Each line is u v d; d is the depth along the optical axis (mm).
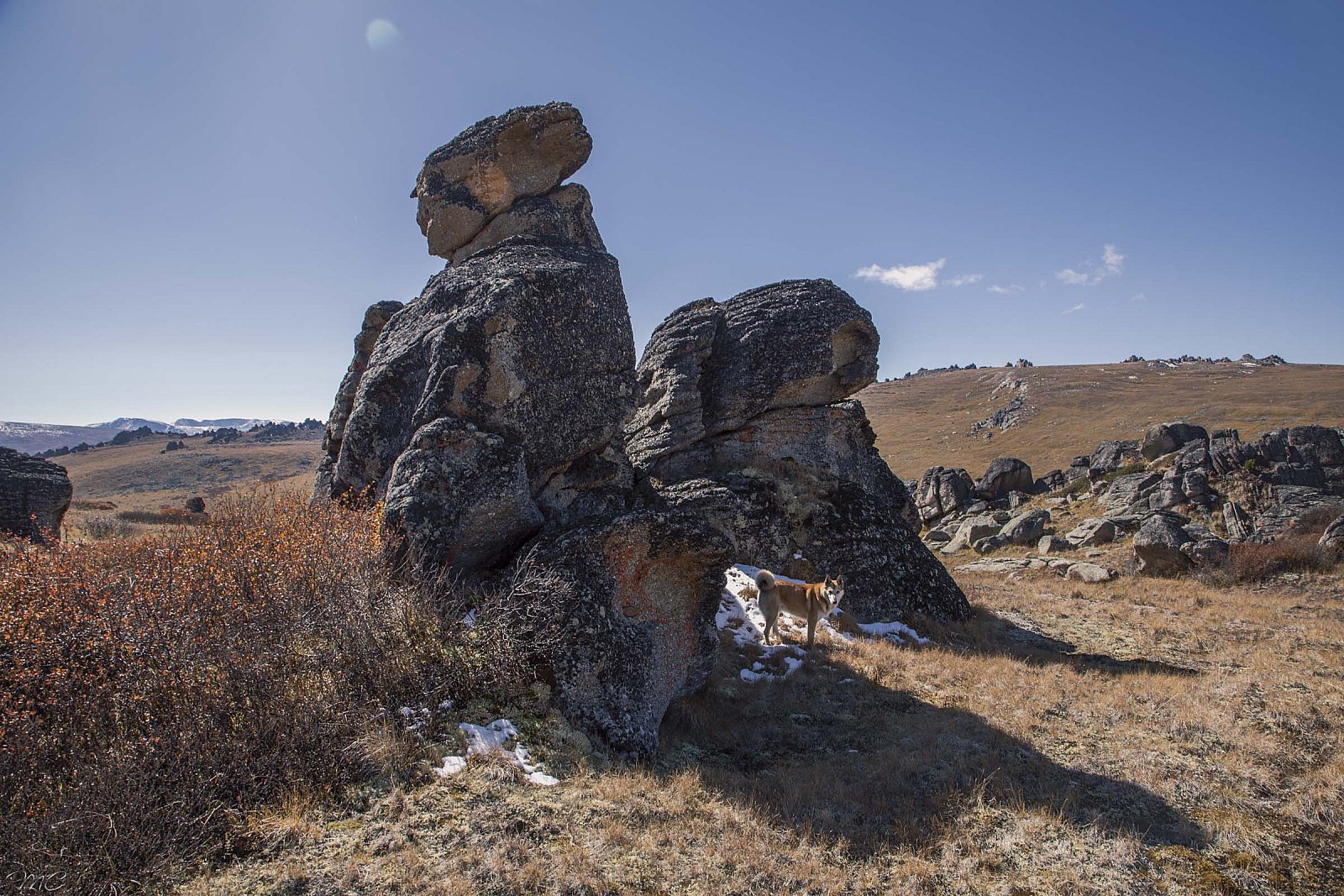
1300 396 94750
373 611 7848
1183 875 6383
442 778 6562
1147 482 34594
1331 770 8398
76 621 6707
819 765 8508
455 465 9859
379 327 15258
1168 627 16969
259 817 5773
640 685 8750
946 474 45562
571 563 8898
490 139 14055
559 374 11297
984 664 13070
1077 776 8312
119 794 5465
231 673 6629
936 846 6641
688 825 6594
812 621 13391
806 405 18422
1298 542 24328
